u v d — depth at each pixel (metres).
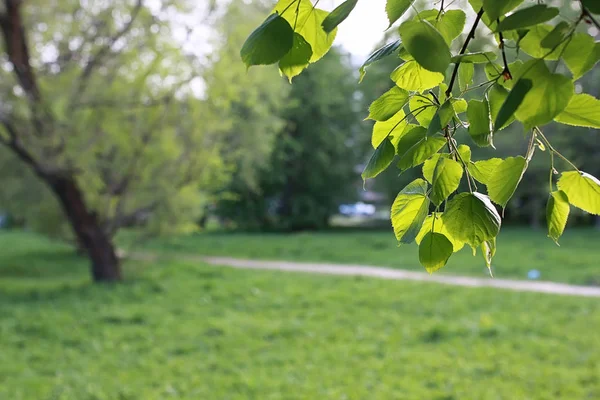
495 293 11.17
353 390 5.79
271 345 7.62
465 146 0.95
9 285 13.14
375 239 23.11
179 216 12.73
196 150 12.10
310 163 30.16
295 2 0.85
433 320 8.83
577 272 13.61
